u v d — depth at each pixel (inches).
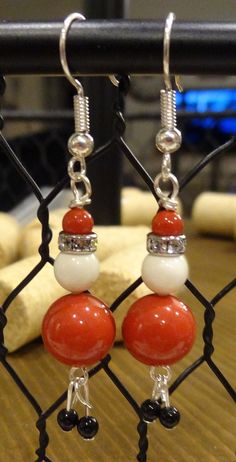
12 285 5.3
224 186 14.3
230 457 3.9
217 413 4.5
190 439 4.1
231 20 3.1
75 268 3.3
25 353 5.5
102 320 3.3
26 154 13.2
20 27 3.1
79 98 3.1
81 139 3.1
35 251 7.2
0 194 12.5
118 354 5.5
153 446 4.0
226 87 10.1
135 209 10.4
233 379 5.0
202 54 3.0
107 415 4.4
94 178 8.3
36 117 10.9
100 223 8.5
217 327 6.2
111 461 3.9
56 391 4.8
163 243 3.2
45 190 9.2
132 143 13.7
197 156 13.6
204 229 10.9
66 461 3.9
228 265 8.8
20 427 4.3
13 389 4.9
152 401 3.4
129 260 5.8
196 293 3.6
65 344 3.2
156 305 3.3
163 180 3.3
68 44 3.1
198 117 11.5
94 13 6.7
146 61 3.1
